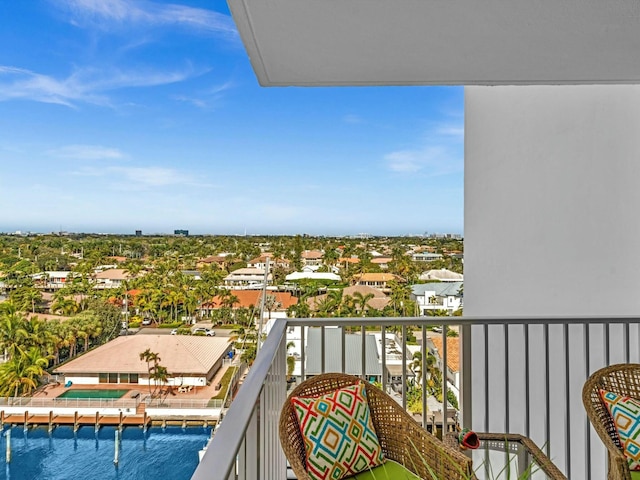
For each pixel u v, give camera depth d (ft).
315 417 6.39
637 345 9.31
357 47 6.94
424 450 6.42
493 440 6.98
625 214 9.50
